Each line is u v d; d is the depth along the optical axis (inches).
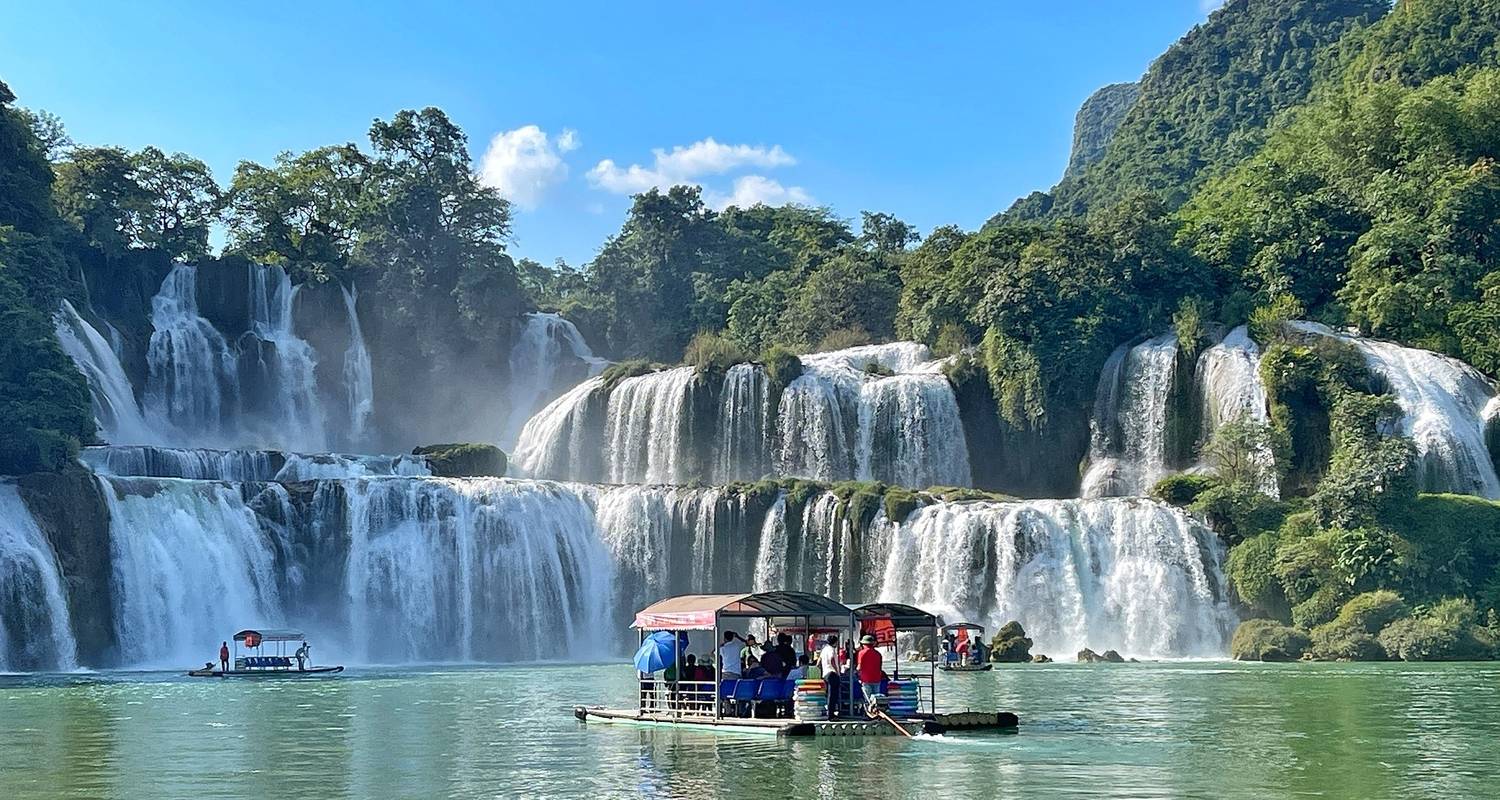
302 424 5649.6
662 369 5044.3
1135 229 4958.2
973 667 3147.1
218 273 5644.7
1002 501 3954.2
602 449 4985.2
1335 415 4089.6
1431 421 4082.2
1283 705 2143.2
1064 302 4776.1
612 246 6633.9
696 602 1873.8
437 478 4111.7
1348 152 5393.7
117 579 3656.5
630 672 3282.5
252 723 2000.5
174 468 4183.1
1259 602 3659.0
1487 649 3299.7
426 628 3937.0
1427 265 4630.9
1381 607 3420.3
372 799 1274.6
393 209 6077.8
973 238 5383.9
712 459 4781.0
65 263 4982.8
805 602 1811.0
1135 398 4623.5
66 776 1440.7
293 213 6358.3
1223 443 4128.9
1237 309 4758.9
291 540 3976.4
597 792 1293.1
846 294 5826.8
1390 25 7278.5
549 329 6190.9
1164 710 2073.1
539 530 4094.5
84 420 3956.7
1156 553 3745.1
